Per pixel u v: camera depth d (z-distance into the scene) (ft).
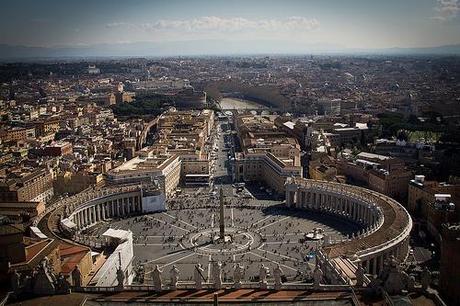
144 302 431.02
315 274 451.12
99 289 451.12
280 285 453.58
